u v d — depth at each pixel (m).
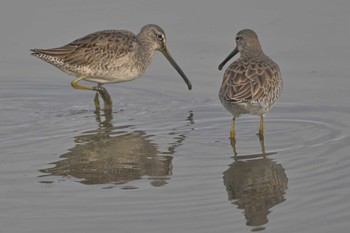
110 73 16.81
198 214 11.22
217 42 19.25
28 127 15.36
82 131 15.09
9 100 17.16
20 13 20.75
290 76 17.41
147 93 17.47
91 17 20.39
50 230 10.73
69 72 16.91
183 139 14.52
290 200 11.66
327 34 19.31
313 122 15.11
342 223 10.84
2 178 12.62
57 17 20.45
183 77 17.34
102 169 13.02
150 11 20.81
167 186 12.26
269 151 13.75
